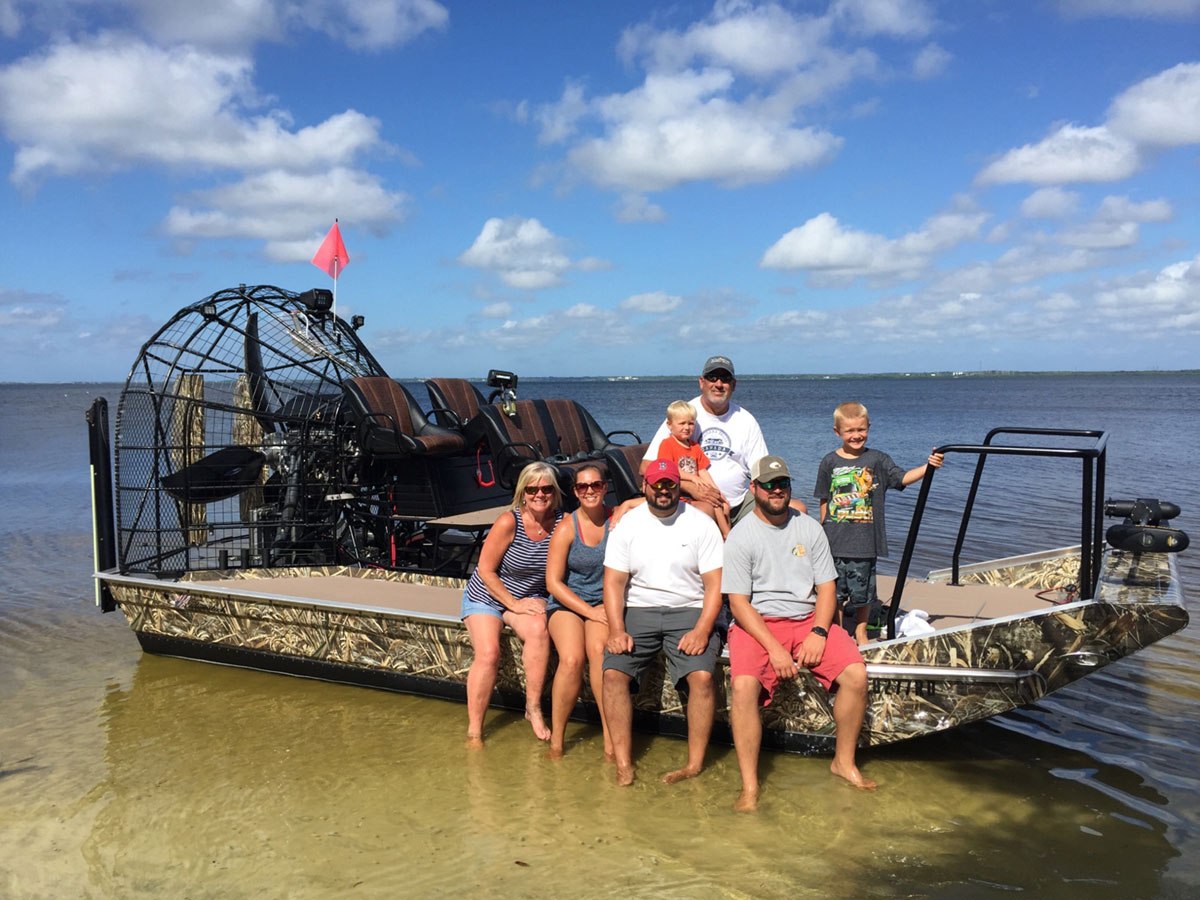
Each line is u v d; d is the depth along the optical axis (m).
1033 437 31.83
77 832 4.64
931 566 9.93
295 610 6.84
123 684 6.93
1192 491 15.29
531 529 6.01
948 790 5.06
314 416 8.59
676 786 5.15
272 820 4.75
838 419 6.03
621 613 5.37
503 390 9.63
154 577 7.81
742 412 6.83
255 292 8.95
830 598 5.22
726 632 5.61
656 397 86.69
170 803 4.96
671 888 4.09
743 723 4.97
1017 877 4.17
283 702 6.55
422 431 8.81
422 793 5.07
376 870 4.25
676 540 5.34
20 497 16.61
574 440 10.21
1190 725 5.89
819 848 4.44
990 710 5.17
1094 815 4.77
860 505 5.95
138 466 8.02
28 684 6.92
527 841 4.52
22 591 9.58
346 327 9.94
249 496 8.81
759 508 5.24
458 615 6.50
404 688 6.67
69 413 53.00
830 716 5.34
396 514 8.81
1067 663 5.04
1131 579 5.39
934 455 5.46
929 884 4.12
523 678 6.09
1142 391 102.69
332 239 10.19
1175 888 4.08
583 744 5.78
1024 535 11.64
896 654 5.21
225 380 8.94
